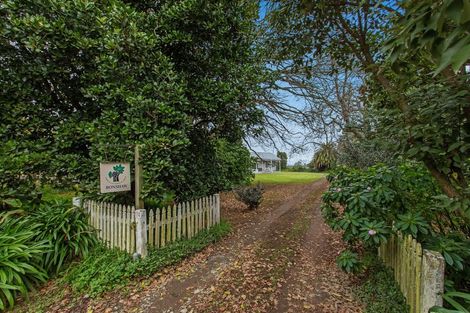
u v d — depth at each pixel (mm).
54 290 3092
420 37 1024
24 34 4043
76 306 2820
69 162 4480
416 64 1857
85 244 3846
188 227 4707
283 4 3355
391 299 2496
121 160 4148
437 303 1872
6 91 4453
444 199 2090
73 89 5098
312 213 7328
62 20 4199
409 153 2256
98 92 4312
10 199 4289
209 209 5293
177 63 5266
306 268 3633
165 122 4211
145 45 4195
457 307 1721
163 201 4699
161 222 4145
